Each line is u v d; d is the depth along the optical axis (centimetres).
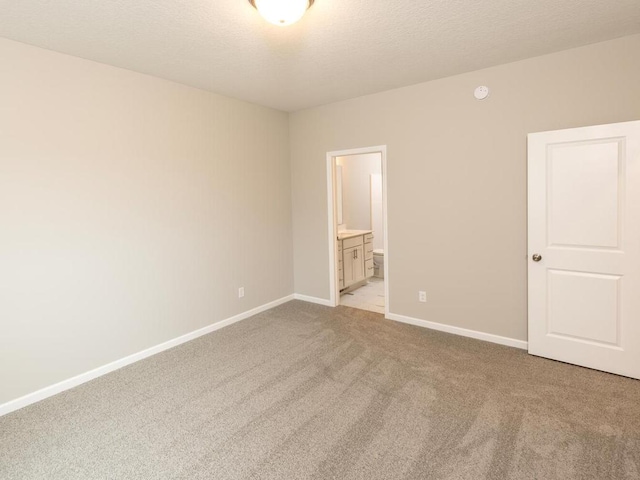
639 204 249
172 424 221
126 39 241
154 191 320
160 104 322
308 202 457
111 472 183
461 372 276
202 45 253
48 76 254
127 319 305
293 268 485
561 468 178
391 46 262
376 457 189
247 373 284
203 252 365
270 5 183
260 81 334
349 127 405
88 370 281
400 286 388
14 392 244
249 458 191
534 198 290
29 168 246
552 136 278
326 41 251
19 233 243
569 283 280
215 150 372
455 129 334
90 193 278
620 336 263
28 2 195
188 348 335
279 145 451
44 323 257
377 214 635
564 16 225
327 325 386
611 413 220
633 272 254
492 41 259
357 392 252
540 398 238
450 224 346
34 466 188
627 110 259
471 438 201
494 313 329
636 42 252
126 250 302
